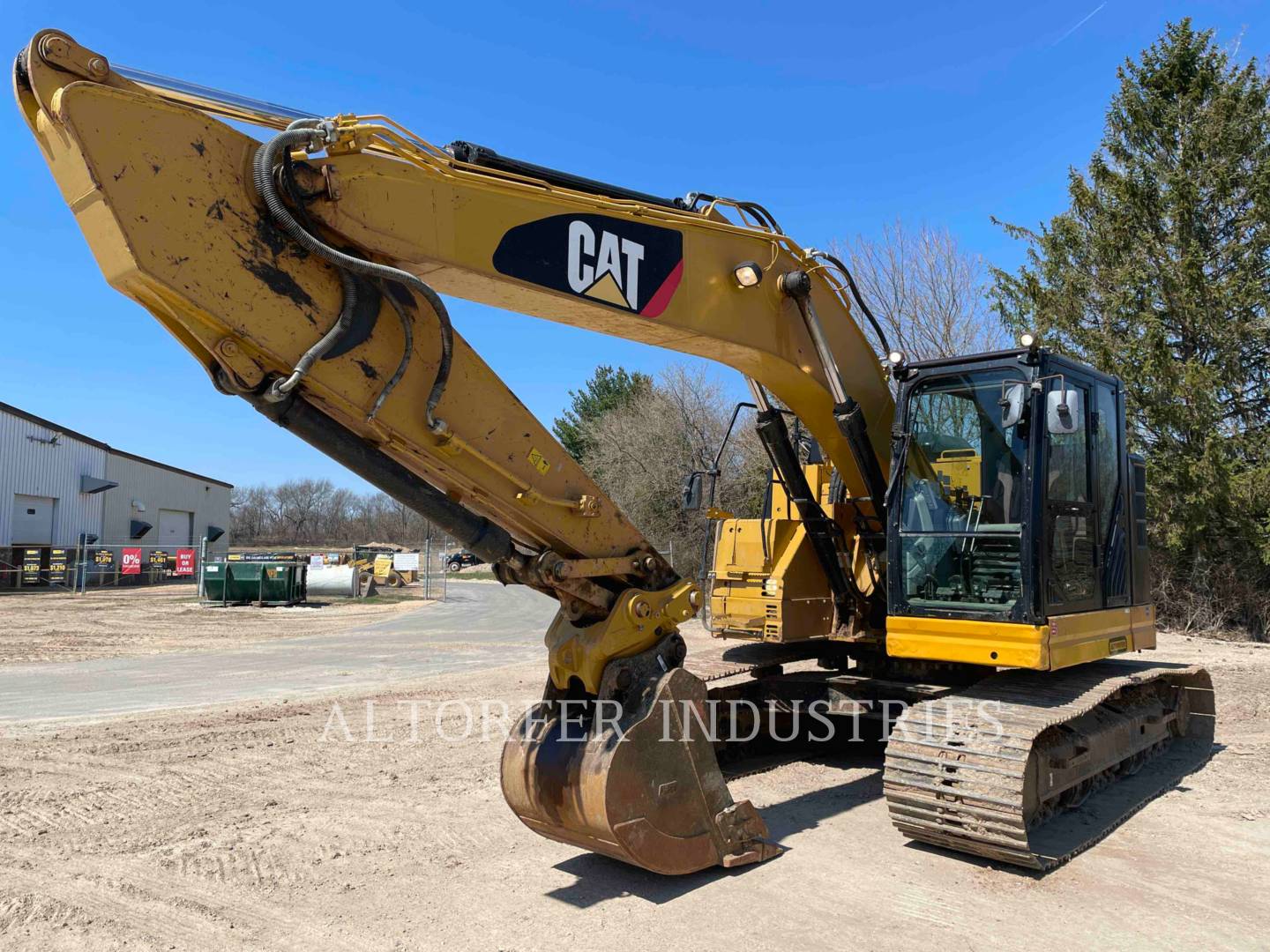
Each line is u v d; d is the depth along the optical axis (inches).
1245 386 741.3
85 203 116.9
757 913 173.9
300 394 137.9
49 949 160.7
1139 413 718.5
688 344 206.1
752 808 200.8
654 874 195.0
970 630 216.1
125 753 311.3
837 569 278.1
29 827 229.9
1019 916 173.0
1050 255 829.2
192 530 1855.3
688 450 1348.4
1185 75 784.3
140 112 118.5
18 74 117.6
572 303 170.2
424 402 149.0
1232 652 600.4
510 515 166.7
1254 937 164.1
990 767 192.2
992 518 220.7
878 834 222.5
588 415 1723.7
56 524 1389.0
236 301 126.6
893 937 163.6
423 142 149.5
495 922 171.3
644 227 185.6
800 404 245.3
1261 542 689.6
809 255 235.5
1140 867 199.9
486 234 154.7
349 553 2353.6
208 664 562.9
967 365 227.0
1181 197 730.2
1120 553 259.9
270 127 139.0
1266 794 260.2
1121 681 235.8
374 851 212.4
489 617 957.8
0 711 393.4
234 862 204.8
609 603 184.2
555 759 179.9
